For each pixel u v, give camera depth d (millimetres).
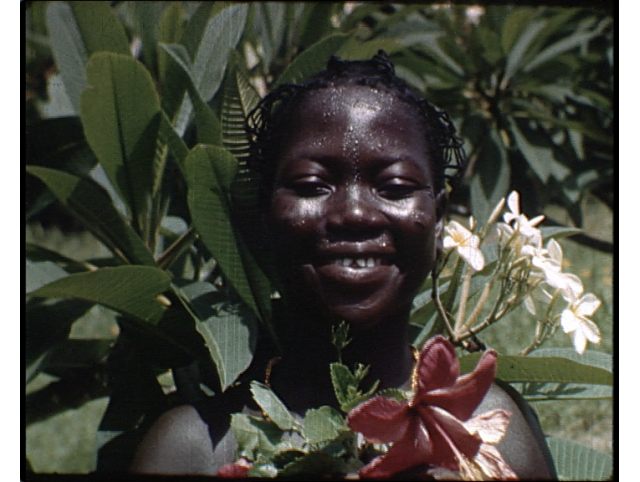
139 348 1518
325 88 1259
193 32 1781
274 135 1298
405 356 1296
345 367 1138
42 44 1862
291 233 1191
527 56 2252
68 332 1470
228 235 1383
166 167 1634
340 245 1177
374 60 1337
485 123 2242
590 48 2299
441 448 1063
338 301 1183
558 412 1865
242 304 1412
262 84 2098
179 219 1788
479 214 2139
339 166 1193
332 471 1124
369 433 1053
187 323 1438
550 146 2281
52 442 2207
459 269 1431
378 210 1179
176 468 1219
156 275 1304
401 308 1242
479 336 1873
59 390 1692
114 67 1349
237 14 1729
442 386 1061
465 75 2287
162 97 1684
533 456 1242
